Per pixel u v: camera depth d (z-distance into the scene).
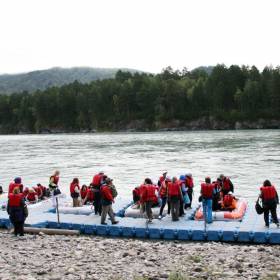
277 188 39.62
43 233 21.67
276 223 20.66
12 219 20.28
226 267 14.30
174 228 21.36
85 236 22.14
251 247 17.97
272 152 73.75
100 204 24.44
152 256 16.05
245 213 23.73
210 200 21.62
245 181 44.22
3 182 50.34
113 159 72.25
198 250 17.31
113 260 15.41
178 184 22.64
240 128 185.12
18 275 13.43
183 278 12.64
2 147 115.38
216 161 63.50
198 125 196.25
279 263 14.80
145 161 67.06
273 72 194.88
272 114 182.12
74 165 65.50
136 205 25.28
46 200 28.27
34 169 62.03
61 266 14.49
